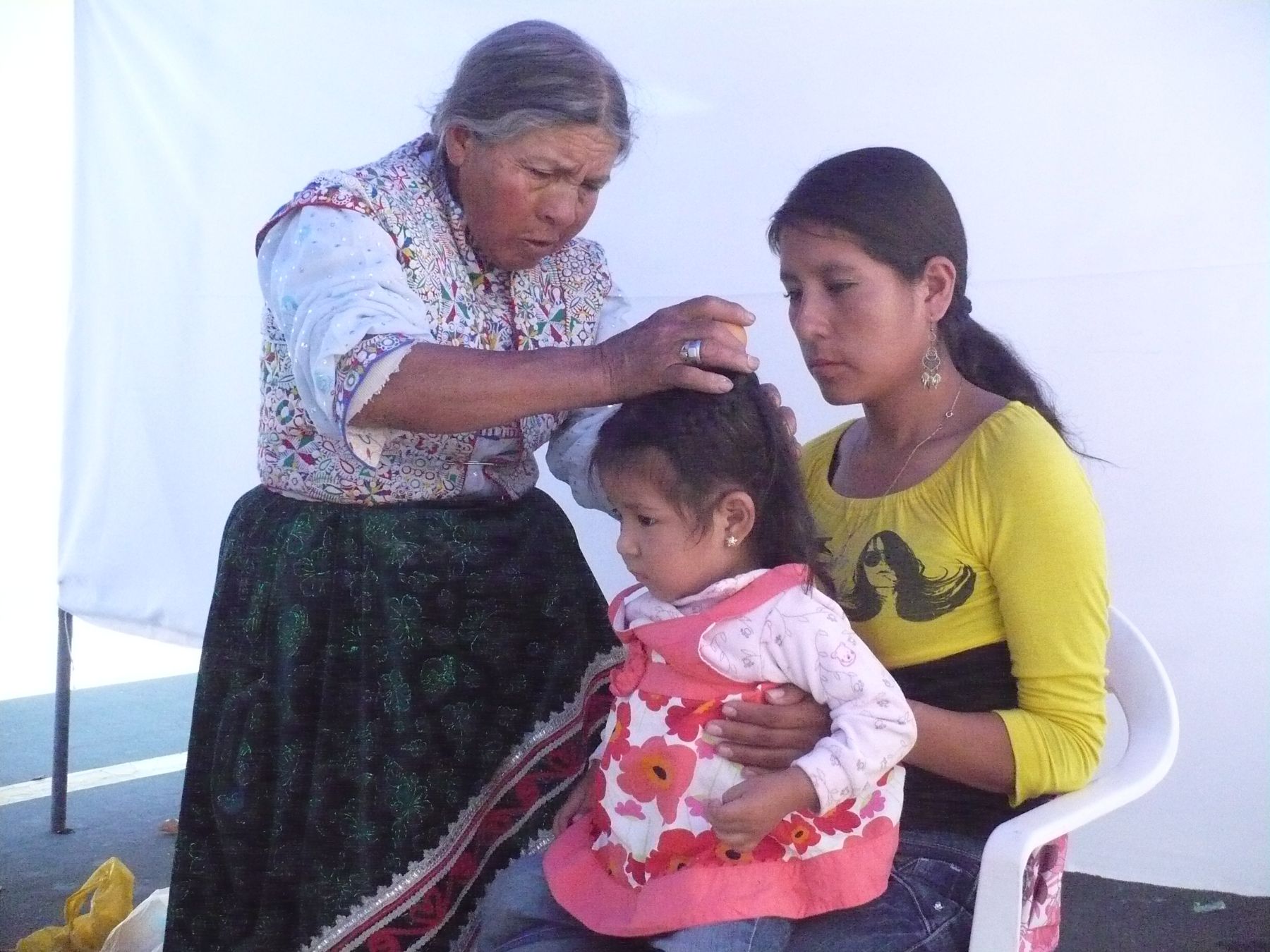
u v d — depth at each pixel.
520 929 1.48
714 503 1.35
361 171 1.64
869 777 1.26
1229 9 2.17
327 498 1.70
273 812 1.69
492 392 1.41
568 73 1.53
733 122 2.58
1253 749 2.41
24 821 3.29
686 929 1.29
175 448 3.23
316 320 1.48
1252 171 2.22
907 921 1.34
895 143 2.45
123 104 3.16
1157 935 2.47
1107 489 2.40
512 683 1.77
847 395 1.53
